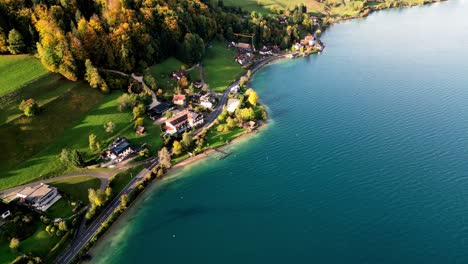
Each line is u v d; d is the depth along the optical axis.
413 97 173.38
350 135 145.38
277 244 100.06
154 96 170.00
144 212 114.62
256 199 116.69
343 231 102.12
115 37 175.75
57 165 125.31
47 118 137.50
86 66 157.62
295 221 106.94
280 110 171.00
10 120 131.12
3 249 95.88
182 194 121.31
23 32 167.75
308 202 113.31
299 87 195.75
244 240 102.25
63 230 102.75
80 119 144.38
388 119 154.88
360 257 94.00
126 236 106.12
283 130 153.12
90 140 131.88
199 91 184.62
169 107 163.50
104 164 129.38
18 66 156.12
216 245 101.50
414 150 132.62
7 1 166.38
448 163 124.38
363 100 174.25
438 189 113.44
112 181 121.94
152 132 147.88
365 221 104.44
